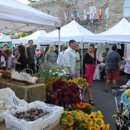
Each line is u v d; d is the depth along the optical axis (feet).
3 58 17.84
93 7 54.29
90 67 13.56
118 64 18.02
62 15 57.82
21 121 4.18
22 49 15.87
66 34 22.12
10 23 14.17
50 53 16.63
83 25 52.85
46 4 58.08
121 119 7.08
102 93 18.21
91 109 6.75
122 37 19.10
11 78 9.00
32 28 14.70
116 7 45.78
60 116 5.15
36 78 8.78
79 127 5.08
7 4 8.37
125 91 7.54
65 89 6.34
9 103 6.72
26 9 9.33
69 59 12.62
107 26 47.73
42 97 8.56
